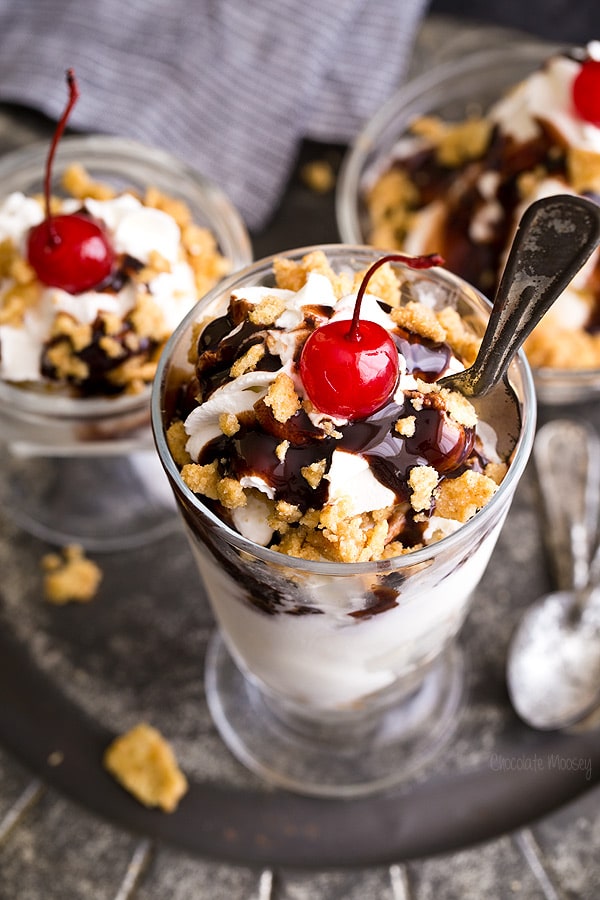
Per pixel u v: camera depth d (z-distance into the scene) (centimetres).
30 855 55
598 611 58
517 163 60
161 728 57
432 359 44
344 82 69
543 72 60
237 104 67
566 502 60
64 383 55
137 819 56
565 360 59
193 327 46
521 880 54
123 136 66
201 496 44
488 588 59
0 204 59
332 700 53
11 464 63
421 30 71
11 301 54
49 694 58
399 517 43
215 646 59
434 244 62
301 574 43
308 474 43
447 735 57
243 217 66
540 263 41
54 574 60
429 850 55
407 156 65
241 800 56
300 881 54
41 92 66
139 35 68
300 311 44
